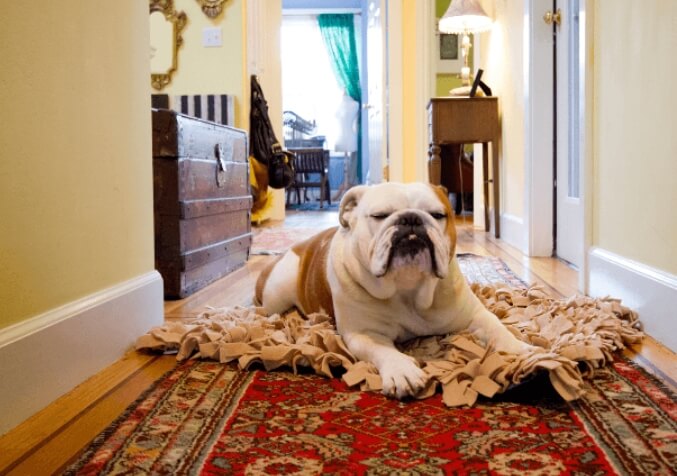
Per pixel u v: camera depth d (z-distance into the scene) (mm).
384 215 1232
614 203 1848
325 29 9930
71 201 1284
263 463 896
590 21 1988
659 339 1507
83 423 1085
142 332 1620
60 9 1230
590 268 2033
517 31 3373
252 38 5207
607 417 1039
